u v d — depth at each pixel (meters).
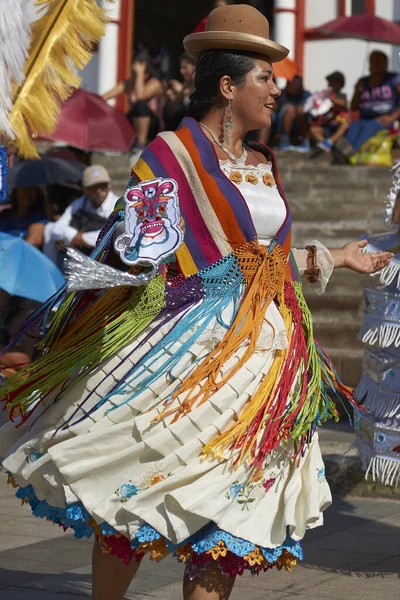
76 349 4.45
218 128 4.62
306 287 13.40
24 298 8.55
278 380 4.34
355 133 18.27
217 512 4.04
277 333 4.40
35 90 4.57
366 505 7.93
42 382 4.48
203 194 4.42
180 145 4.45
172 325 4.36
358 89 18.47
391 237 6.27
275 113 19.91
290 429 4.26
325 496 4.48
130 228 4.18
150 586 5.79
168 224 4.15
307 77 26.44
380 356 6.32
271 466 4.29
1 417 5.36
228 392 4.25
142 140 18.94
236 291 4.44
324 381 4.78
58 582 5.85
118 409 4.28
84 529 4.50
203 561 4.17
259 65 4.54
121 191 17.78
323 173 17.75
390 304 6.15
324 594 5.73
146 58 20.53
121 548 4.30
